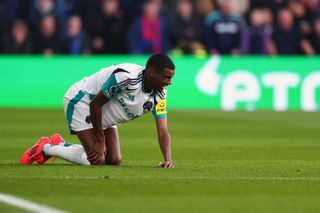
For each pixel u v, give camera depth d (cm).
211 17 7500
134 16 7575
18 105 6744
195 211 2148
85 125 2988
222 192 2430
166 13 7356
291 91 6812
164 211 2141
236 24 7212
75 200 2272
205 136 4538
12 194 2359
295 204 2261
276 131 4856
